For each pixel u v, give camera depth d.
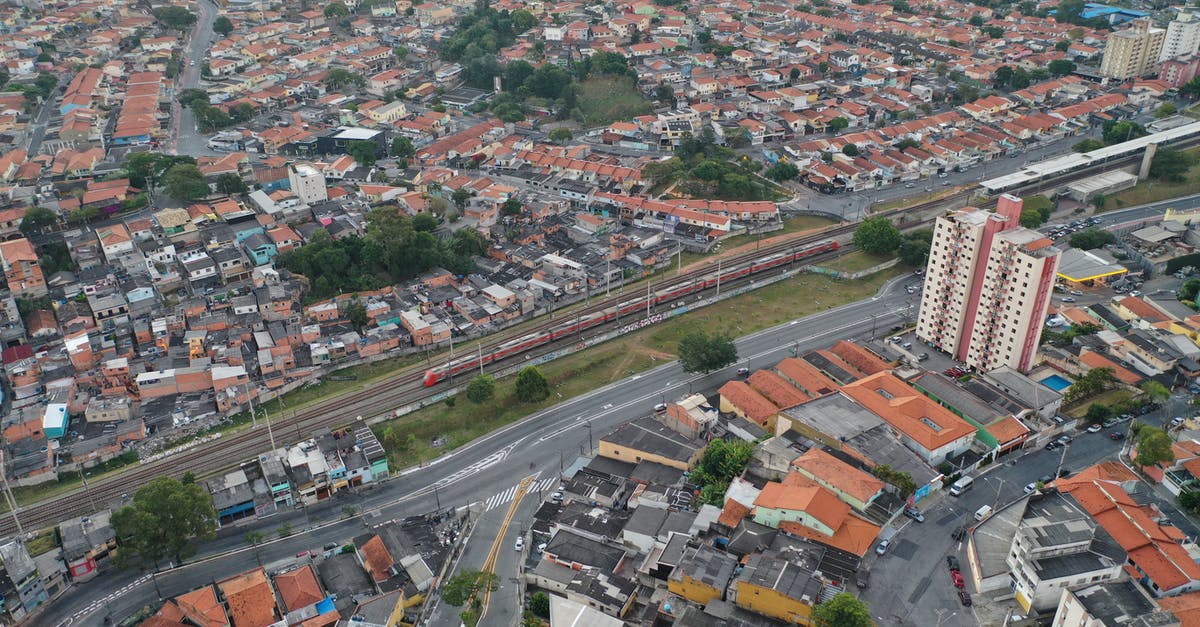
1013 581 167.38
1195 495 184.62
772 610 162.25
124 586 191.50
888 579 170.88
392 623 174.50
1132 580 157.00
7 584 183.12
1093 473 192.38
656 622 170.50
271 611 176.88
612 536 191.38
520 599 182.50
